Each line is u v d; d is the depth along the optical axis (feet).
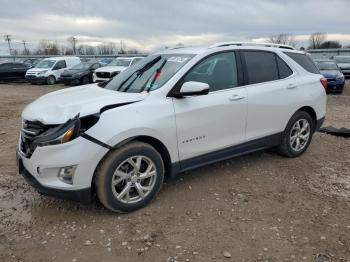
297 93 17.47
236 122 15.12
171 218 12.42
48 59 78.48
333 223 12.18
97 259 10.28
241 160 17.95
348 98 47.96
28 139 12.34
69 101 12.86
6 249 10.72
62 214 12.70
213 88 14.55
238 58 15.62
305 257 10.34
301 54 18.81
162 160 13.14
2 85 73.56
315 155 19.15
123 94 13.24
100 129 11.55
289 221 12.29
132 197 12.78
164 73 14.06
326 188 15.05
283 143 17.74
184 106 13.39
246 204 13.48
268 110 16.25
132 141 12.44
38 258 10.33
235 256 10.39
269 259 10.26
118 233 11.52
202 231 11.66
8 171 16.69
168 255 10.44
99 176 11.80
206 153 14.39
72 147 11.28
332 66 56.49
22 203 13.56
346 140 22.43
